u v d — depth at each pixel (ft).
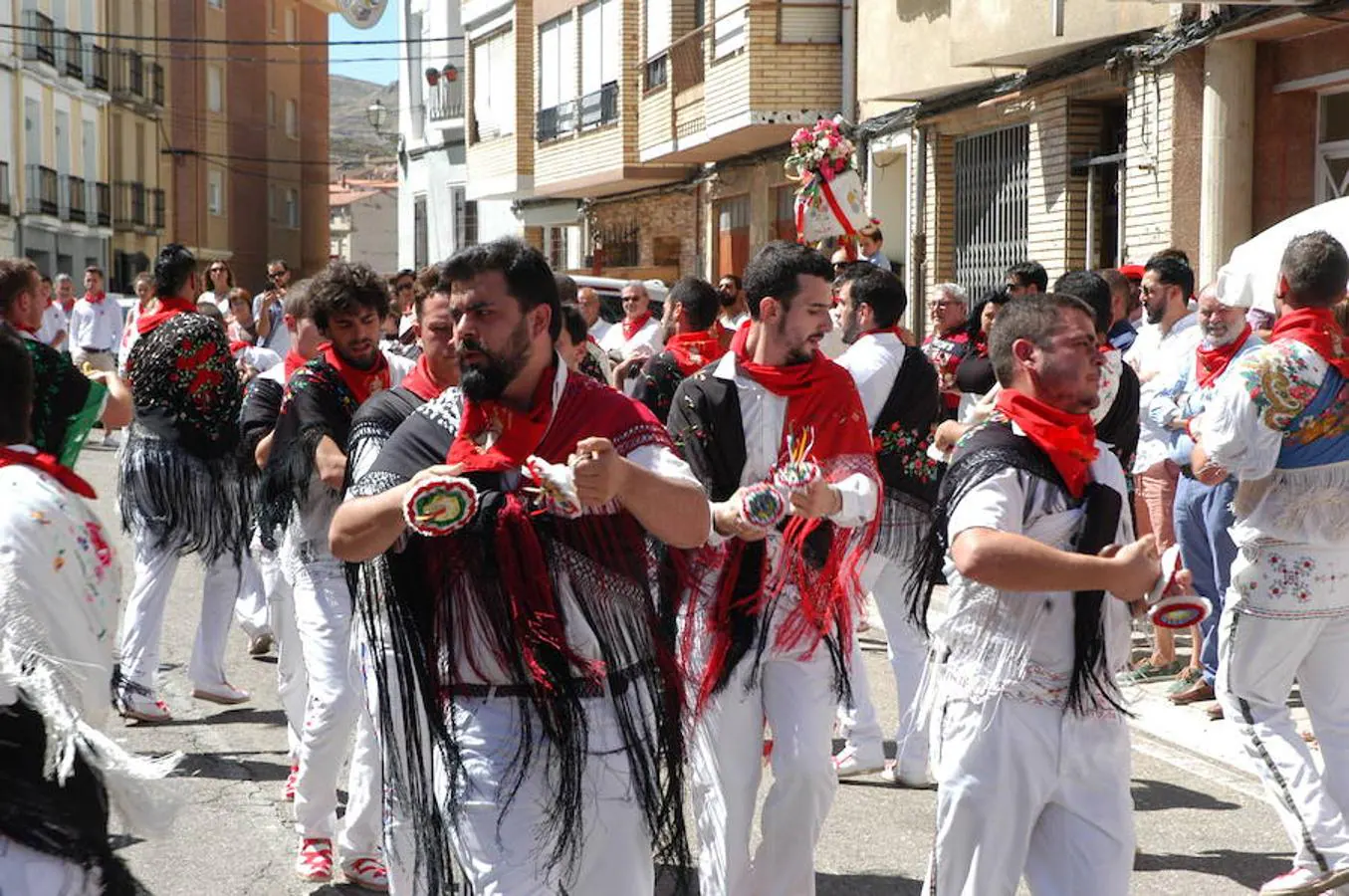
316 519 17.48
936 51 51.49
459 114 134.31
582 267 100.27
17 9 139.13
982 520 12.12
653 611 11.51
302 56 212.43
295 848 18.83
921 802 20.75
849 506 14.84
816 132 31.42
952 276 55.26
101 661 11.05
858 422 15.71
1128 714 12.67
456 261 11.05
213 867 18.17
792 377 15.61
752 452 15.65
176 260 24.89
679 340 23.35
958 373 26.81
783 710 14.93
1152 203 41.93
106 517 46.34
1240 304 23.12
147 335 24.26
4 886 10.37
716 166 77.41
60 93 149.79
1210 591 24.73
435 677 11.30
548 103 95.14
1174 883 17.79
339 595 17.58
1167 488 27.37
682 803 11.61
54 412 13.29
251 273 199.21
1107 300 19.60
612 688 11.30
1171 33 40.55
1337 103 38.17
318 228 218.79
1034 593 12.41
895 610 21.21
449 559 11.14
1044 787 12.43
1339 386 16.25
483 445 11.24
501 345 10.98
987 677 12.50
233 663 29.09
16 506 10.52
